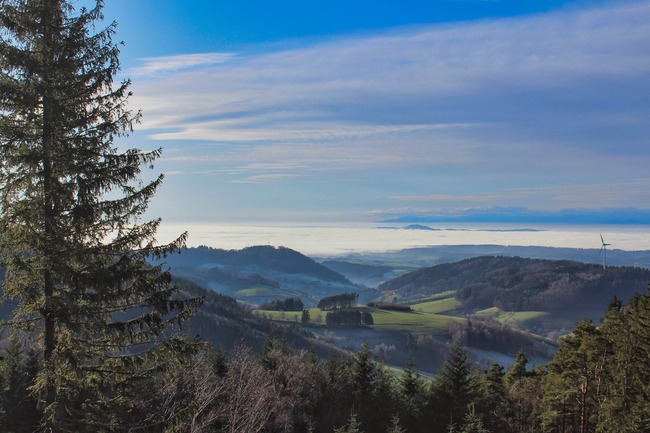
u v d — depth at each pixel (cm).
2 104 1184
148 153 1362
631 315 3428
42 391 1277
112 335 1330
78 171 1241
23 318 1274
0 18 1184
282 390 3409
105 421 1288
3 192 1222
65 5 1274
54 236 1242
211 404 2247
